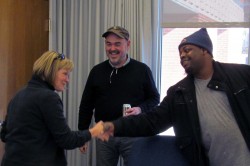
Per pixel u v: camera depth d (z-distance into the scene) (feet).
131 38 10.34
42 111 5.89
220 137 5.25
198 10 10.53
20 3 9.75
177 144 5.53
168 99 5.88
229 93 5.26
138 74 8.66
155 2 10.30
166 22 10.68
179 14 10.61
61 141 5.96
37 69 6.15
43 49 10.62
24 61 9.94
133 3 10.32
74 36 10.82
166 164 5.49
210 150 5.39
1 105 9.22
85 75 10.82
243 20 10.31
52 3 10.62
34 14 10.26
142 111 8.26
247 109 5.18
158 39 10.44
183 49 5.52
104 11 10.59
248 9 10.25
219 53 10.55
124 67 8.66
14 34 9.57
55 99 5.98
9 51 9.42
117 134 5.92
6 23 9.29
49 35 10.66
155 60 10.36
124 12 10.40
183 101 5.57
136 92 8.58
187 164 5.45
